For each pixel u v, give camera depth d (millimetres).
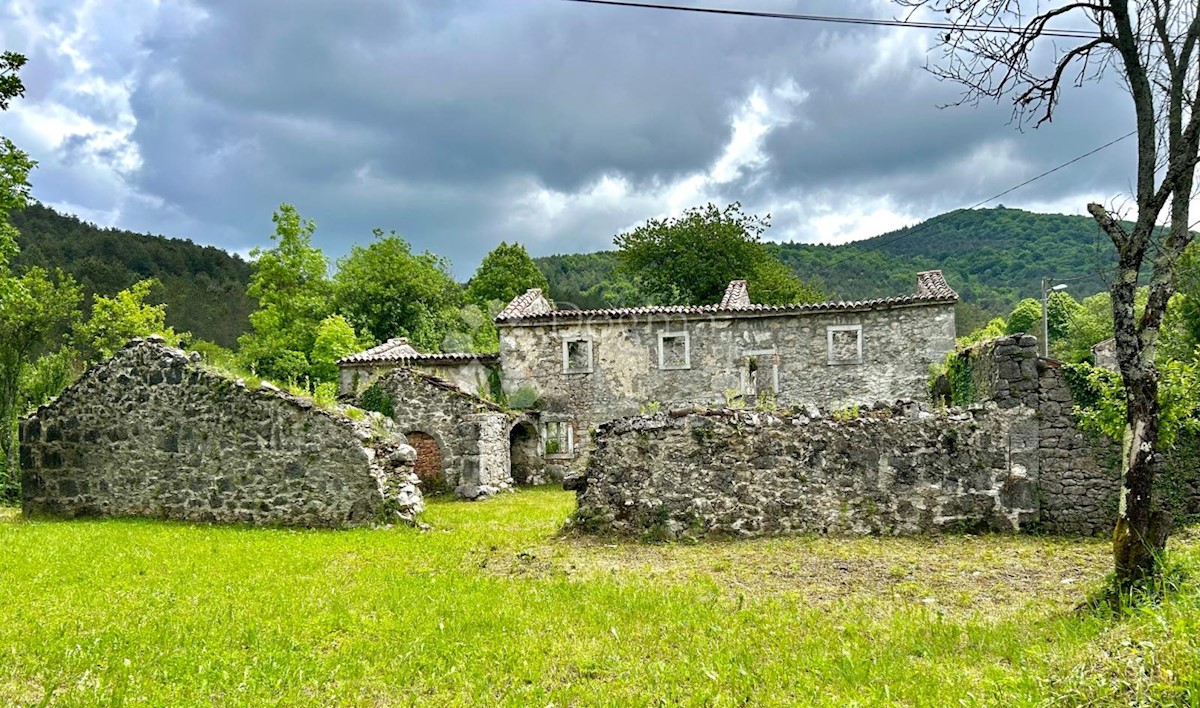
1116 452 9734
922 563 8070
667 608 6211
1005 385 10086
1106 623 4973
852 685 4324
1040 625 5414
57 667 4672
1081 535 9688
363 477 11891
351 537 10586
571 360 24141
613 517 10234
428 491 18938
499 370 24266
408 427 19219
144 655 4914
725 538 9930
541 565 8336
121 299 32906
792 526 10000
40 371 22781
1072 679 3791
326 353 35375
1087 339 37406
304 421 12188
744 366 23188
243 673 4594
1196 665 3443
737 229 41625
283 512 12117
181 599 6605
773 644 5219
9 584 7195
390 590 6953
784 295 41281
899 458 10094
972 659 4742
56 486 13297
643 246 42469
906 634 5309
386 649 5160
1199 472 9391
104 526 11602
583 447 23406
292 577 7656
